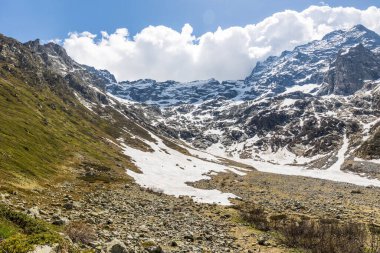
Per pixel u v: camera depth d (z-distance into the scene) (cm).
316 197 9212
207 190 9481
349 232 3903
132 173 11069
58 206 3859
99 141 15975
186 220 4394
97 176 8425
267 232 3988
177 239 3134
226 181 12688
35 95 17338
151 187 8562
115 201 5219
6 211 1941
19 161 6206
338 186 13150
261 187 11319
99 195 5697
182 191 8825
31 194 4334
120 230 3002
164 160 17300
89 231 2317
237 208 6103
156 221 4000
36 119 12150
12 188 4250
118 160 12988
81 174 8256
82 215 3375
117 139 19488
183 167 16288
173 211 5119
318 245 3303
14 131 8744
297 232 3619
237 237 3644
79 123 17612
